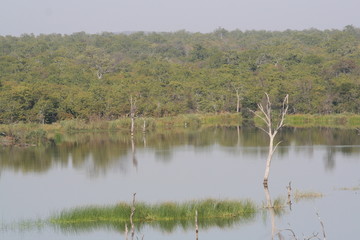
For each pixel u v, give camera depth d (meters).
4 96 119.62
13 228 40.72
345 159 71.75
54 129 120.50
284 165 67.69
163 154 80.31
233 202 43.69
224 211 42.25
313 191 51.16
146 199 49.47
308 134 105.19
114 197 51.16
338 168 64.88
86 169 68.31
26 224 41.72
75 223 41.38
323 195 49.84
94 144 95.06
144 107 134.88
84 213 41.84
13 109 118.38
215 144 91.75
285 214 43.16
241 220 41.56
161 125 130.12
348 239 36.78
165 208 41.78
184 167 68.12
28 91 122.62
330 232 38.38
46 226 41.00
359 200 47.72
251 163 70.19
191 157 76.81
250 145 89.19
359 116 132.50
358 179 57.81
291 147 85.06
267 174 54.28
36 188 56.72
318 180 57.41
